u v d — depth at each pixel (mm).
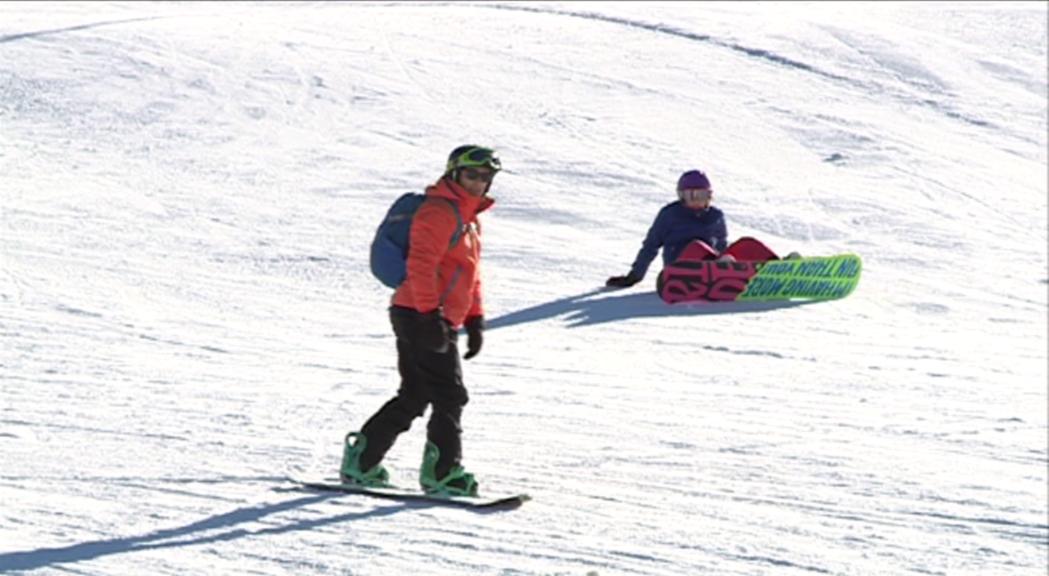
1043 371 29875
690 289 35406
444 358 16859
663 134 57781
